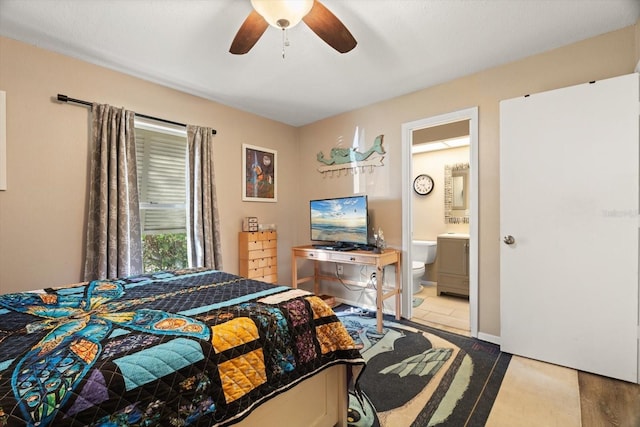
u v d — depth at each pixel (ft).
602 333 6.63
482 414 5.39
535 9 5.97
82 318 4.00
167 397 2.94
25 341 3.28
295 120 12.95
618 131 6.44
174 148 10.02
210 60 7.87
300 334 4.46
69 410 2.42
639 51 6.33
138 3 5.69
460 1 5.71
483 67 8.34
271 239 11.98
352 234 10.65
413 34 6.77
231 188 11.23
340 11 5.96
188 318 4.00
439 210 14.97
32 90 7.08
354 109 11.62
